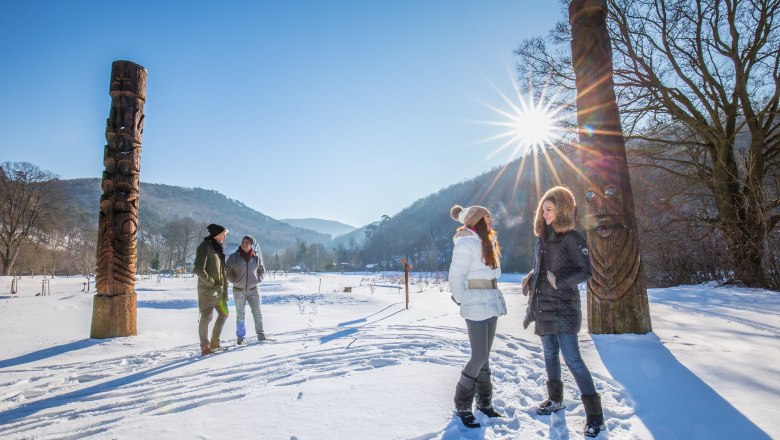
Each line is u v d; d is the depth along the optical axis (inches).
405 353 215.3
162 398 151.6
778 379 149.3
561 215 127.4
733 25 583.8
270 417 128.5
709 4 593.0
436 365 189.0
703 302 396.5
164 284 1212.5
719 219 614.9
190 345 274.2
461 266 128.9
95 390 167.8
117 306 298.5
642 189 759.1
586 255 123.2
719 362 173.0
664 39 618.5
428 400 142.7
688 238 658.2
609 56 257.9
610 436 113.8
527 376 174.4
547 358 135.3
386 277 1708.9
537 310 130.2
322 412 132.1
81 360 230.8
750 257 543.2
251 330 338.0
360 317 403.5
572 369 121.8
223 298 249.4
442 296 637.3
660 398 137.9
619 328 233.6
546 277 130.1
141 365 214.8
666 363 175.0
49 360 231.1
